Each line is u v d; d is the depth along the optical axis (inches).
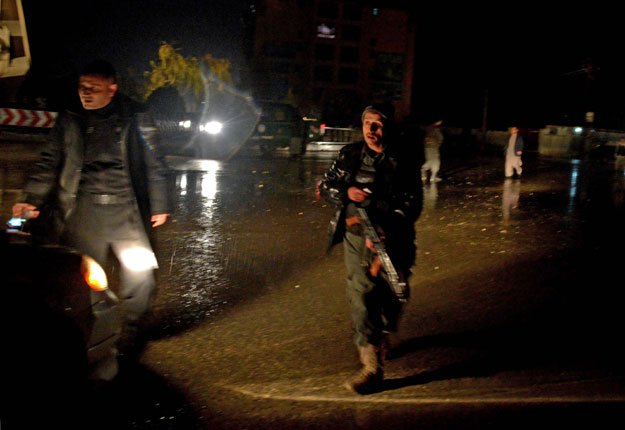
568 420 152.0
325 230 392.8
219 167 783.7
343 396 166.9
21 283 140.0
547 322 224.7
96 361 152.7
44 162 183.2
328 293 262.2
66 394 145.5
